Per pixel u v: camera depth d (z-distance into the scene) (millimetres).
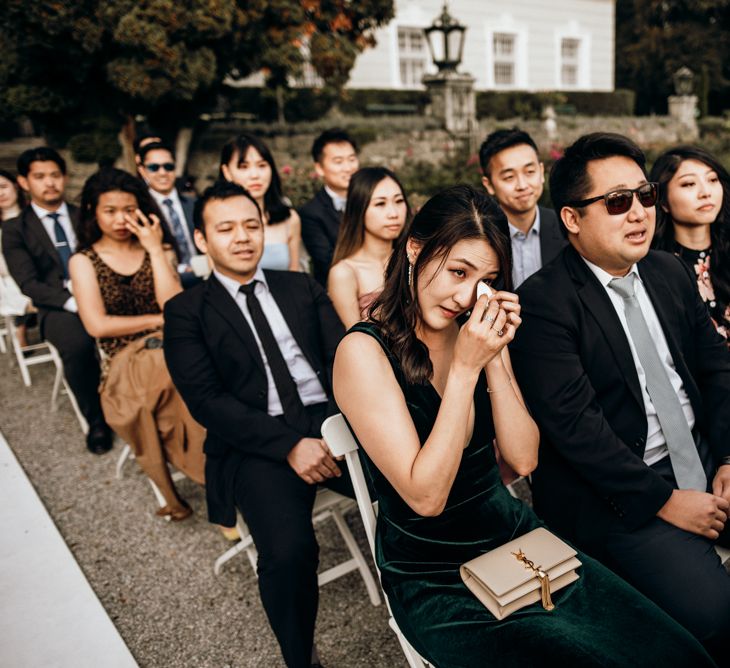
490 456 1758
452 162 11211
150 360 2752
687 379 2018
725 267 2672
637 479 1806
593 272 1966
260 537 1986
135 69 6957
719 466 2010
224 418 2264
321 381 2580
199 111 8734
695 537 1772
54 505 3234
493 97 15023
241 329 2389
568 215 1926
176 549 2816
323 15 8906
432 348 1722
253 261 2393
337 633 2258
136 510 3154
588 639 1370
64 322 3779
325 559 2707
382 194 2855
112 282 3311
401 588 1615
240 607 2424
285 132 10602
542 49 16766
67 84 7695
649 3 22031
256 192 3861
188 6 6875
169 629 2328
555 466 1994
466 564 1528
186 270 3891
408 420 1549
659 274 2082
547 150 11617
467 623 1472
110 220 3244
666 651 1352
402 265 1643
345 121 11453
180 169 8820
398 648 2164
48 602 2436
